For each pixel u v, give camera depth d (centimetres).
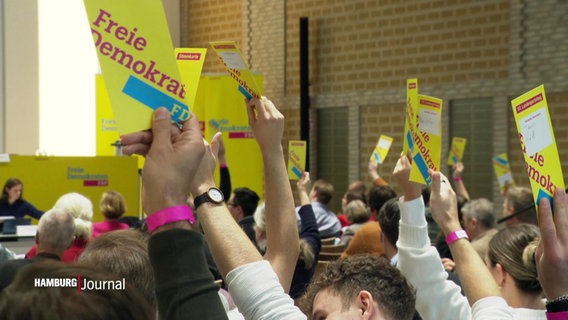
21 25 1656
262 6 1630
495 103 1266
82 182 1078
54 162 1068
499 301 237
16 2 1650
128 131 145
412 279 268
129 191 1100
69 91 1712
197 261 137
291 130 1580
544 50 1196
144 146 148
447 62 1335
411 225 272
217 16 1723
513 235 281
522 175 1236
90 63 1738
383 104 1433
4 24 1639
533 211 584
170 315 133
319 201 874
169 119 145
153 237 138
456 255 249
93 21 144
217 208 172
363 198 951
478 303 238
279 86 1598
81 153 1727
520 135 186
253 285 169
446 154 1338
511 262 275
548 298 176
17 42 1650
